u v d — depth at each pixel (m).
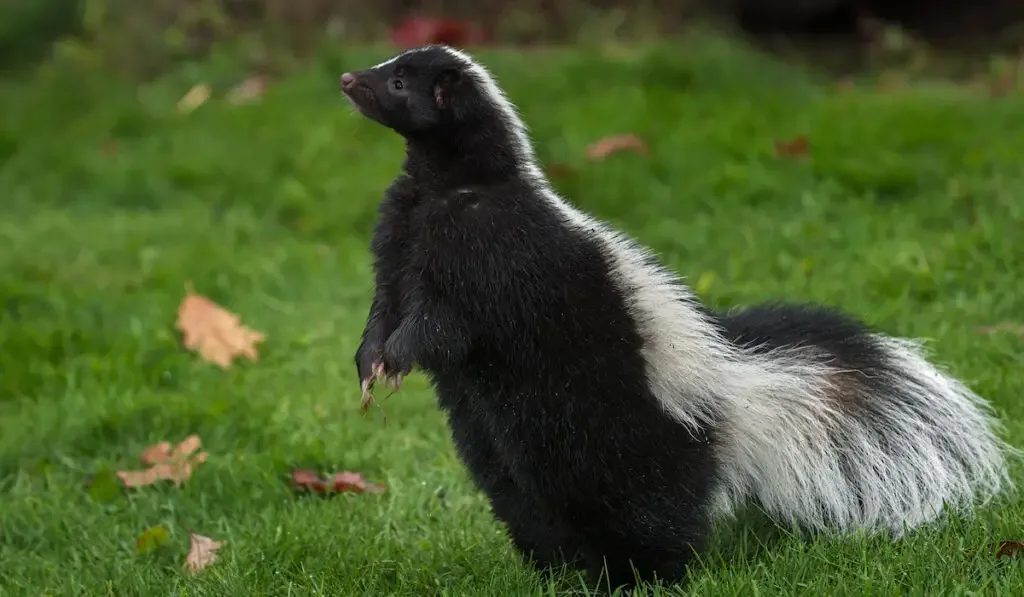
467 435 7.49
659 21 21.69
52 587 7.93
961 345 10.51
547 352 7.04
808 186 14.56
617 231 7.64
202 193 16.77
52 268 14.38
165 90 20.42
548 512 7.36
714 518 7.41
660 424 7.09
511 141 7.34
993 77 18.55
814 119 16.34
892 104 16.75
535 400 7.11
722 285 12.43
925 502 7.61
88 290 13.62
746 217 14.02
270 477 9.37
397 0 22.50
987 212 13.30
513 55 19.48
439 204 7.21
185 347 12.24
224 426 10.34
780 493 7.55
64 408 10.72
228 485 9.38
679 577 7.24
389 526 8.40
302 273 13.95
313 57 21.14
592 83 18.44
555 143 16.36
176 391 11.45
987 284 11.83
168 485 9.55
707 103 17.53
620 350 7.07
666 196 14.83
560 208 7.34
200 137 18.17
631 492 7.10
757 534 7.75
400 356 7.01
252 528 8.52
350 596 7.16
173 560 8.38
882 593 6.50
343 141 17.55
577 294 7.05
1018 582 6.48
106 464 9.88
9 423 10.77
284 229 15.65
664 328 7.19
